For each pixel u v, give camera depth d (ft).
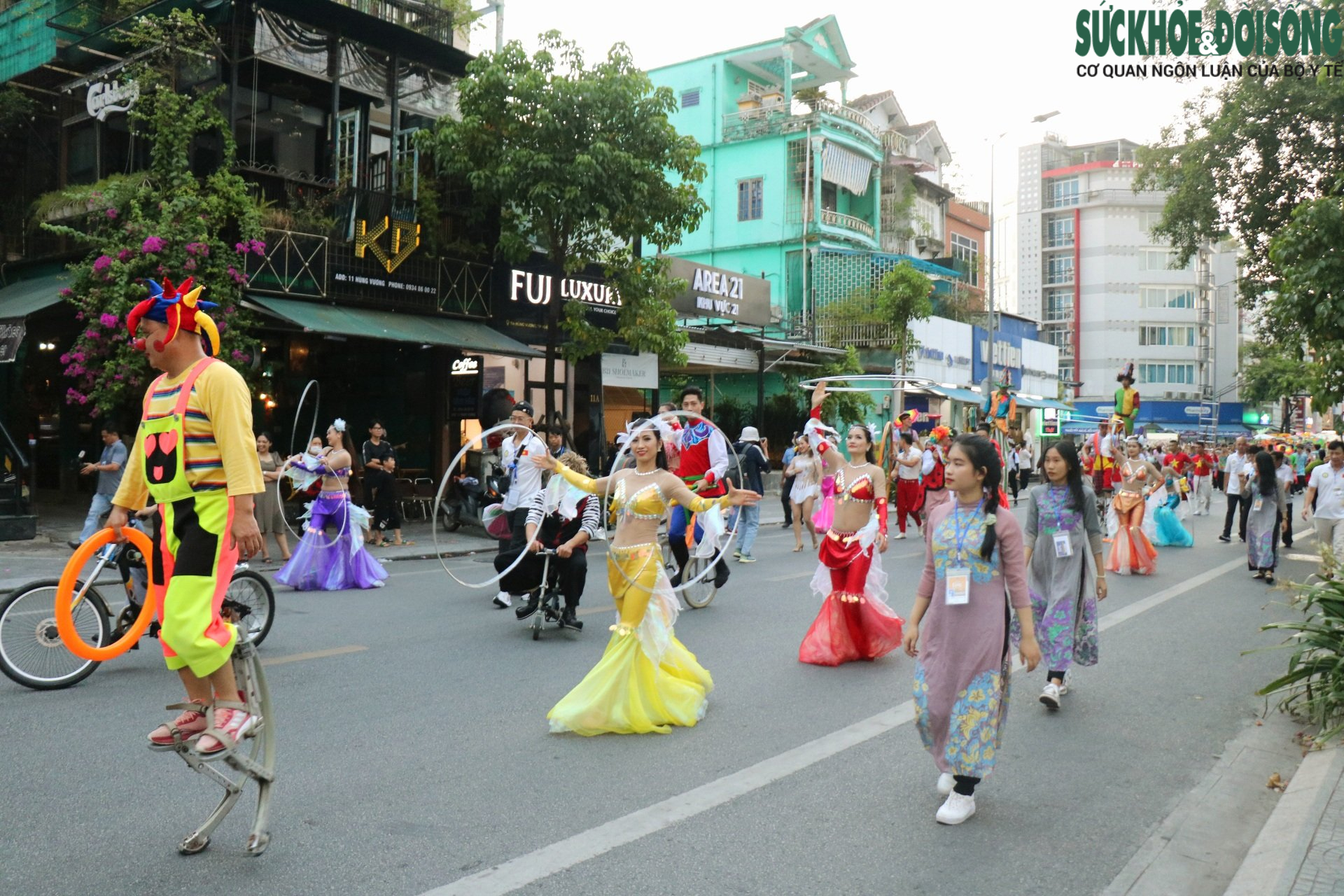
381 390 61.36
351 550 35.17
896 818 14.34
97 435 59.06
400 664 23.41
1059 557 21.30
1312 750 17.30
